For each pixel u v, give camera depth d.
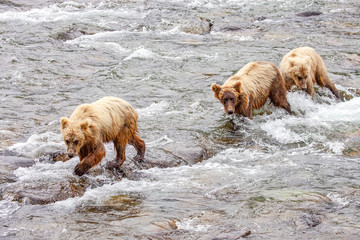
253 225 10.08
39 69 21.77
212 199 11.48
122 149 13.20
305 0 34.75
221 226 10.08
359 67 22.11
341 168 13.12
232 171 13.15
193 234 9.76
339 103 18.48
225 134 15.89
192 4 34.91
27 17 30.69
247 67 17.41
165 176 12.89
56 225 10.26
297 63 17.86
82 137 11.78
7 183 12.11
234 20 30.44
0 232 10.02
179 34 28.09
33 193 11.52
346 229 9.79
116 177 12.78
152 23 30.03
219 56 23.77
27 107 17.83
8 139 15.01
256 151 14.62
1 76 20.86
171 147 14.49
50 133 15.48
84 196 11.65
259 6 33.84
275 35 27.08
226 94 15.84
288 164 13.55
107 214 10.76
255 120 17.11
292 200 11.15
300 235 9.62
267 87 17.27
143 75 21.44
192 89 19.86
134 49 25.06
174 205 11.17
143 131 15.91
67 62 22.80
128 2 35.34
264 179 12.55
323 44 25.27
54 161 13.59
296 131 16.08
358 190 11.66
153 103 18.45
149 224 10.20
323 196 11.27
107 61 23.23
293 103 18.33
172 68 22.25
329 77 20.42
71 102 18.41
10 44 25.11
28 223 10.38
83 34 27.78
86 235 9.82
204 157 14.20
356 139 15.27
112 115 12.69
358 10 31.58
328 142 15.11
